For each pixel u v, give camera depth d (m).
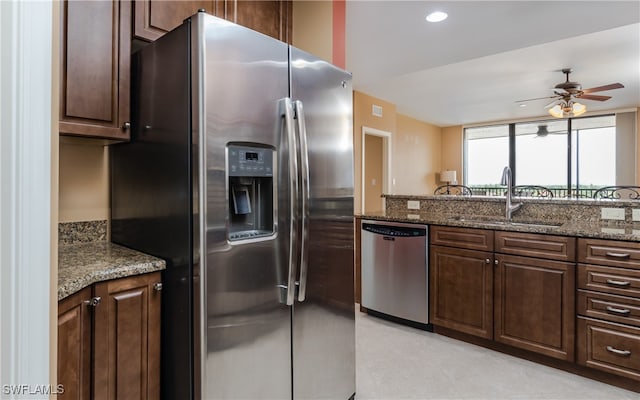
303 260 1.55
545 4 2.48
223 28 1.30
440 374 2.30
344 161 1.89
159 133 1.41
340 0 2.39
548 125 8.07
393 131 6.63
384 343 2.75
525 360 2.49
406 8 2.54
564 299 2.29
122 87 1.52
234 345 1.34
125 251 1.57
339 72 1.87
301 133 1.54
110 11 1.48
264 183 1.54
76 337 1.14
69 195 1.72
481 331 2.64
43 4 0.72
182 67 1.30
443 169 9.41
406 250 3.03
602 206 2.63
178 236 1.33
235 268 1.34
